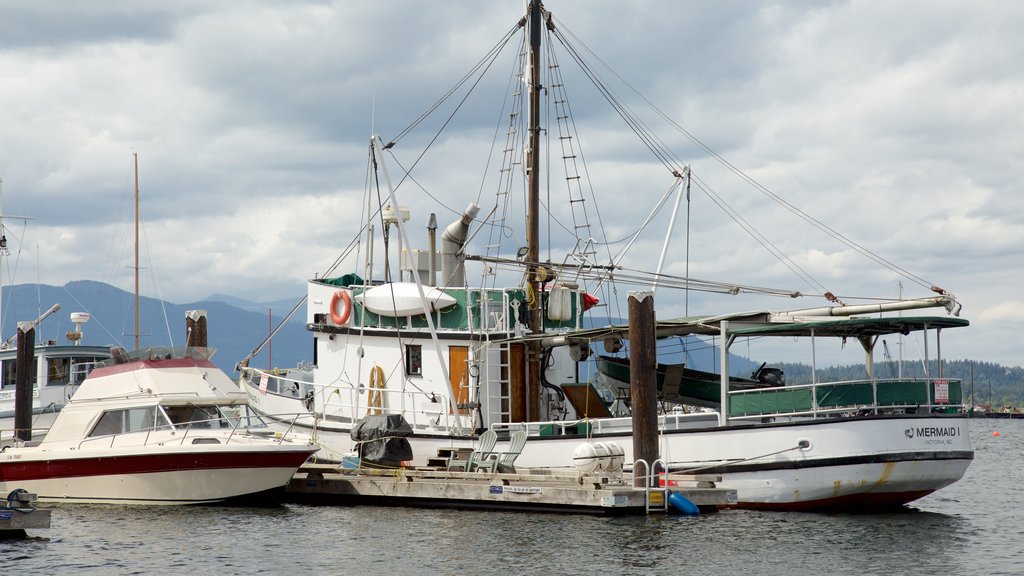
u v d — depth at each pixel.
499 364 33.28
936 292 27.34
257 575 21.78
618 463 29.23
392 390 33.56
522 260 34.44
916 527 27.17
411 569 22.17
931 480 27.98
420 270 37.00
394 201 32.94
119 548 24.23
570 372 35.25
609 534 25.36
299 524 27.09
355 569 22.23
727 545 24.25
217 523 27.23
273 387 37.38
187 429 30.53
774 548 24.03
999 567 22.67
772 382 32.31
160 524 27.08
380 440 31.92
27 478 30.45
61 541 24.98
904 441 27.64
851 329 29.02
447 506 29.72
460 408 32.91
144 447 29.28
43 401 43.41
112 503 29.89
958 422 28.42
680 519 27.16
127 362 32.47
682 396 32.59
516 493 28.42
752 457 28.41
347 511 29.16
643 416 27.89
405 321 33.94
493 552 23.61
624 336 31.09
